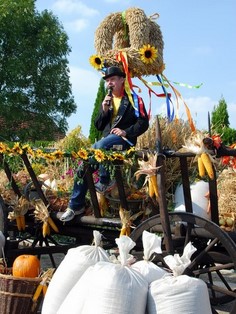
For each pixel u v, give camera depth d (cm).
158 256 509
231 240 491
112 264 427
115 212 626
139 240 556
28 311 520
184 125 640
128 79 668
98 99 1848
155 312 407
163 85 714
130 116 616
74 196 629
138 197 590
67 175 714
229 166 602
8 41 3061
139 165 545
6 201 701
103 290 403
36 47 3111
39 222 686
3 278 521
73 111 3234
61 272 471
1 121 3031
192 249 445
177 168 593
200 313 408
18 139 3036
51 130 3155
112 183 603
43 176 715
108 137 600
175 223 550
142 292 409
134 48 708
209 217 571
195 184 586
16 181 712
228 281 780
